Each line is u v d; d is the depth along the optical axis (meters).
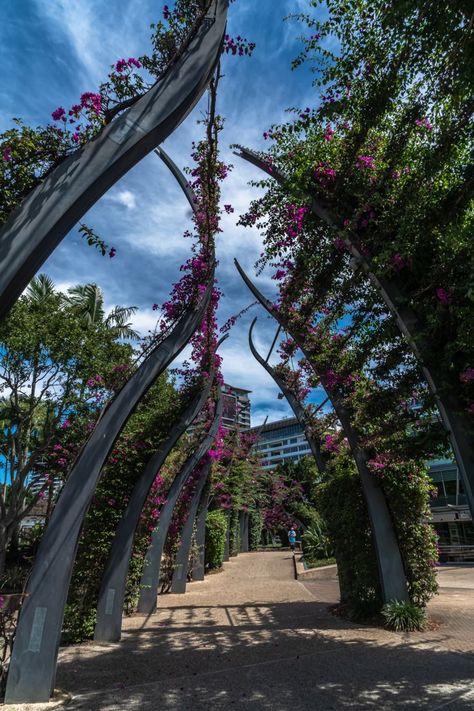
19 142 2.88
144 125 3.14
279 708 3.67
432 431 4.16
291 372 9.43
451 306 3.62
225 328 8.43
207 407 11.66
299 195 4.64
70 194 2.90
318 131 4.75
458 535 22.30
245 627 7.17
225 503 20.44
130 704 3.85
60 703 3.87
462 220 3.80
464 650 5.22
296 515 25.41
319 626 6.96
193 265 6.59
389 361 5.20
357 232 4.70
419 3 2.86
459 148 3.68
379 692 3.95
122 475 7.15
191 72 3.31
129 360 12.05
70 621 6.26
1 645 4.25
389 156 4.21
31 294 13.30
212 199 6.11
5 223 2.75
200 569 14.71
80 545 6.70
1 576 4.37
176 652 5.66
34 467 13.45
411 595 6.80
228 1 3.61
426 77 3.43
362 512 7.47
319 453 8.94
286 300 6.75
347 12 3.52
